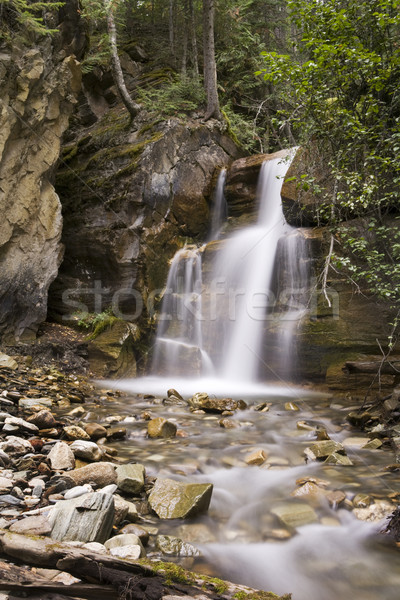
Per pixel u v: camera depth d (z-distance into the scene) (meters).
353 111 6.58
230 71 16.48
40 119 8.51
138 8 18.06
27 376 7.44
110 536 2.90
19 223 8.51
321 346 8.30
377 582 2.69
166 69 14.88
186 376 9.84
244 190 12.72
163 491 3.61
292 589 2.61
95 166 11.71
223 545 3.05
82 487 3.36
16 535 2.49
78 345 9.37
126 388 8.62
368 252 6.46
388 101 6.88
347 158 6.69
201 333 10.42
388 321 7.72
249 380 9.45
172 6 17.06
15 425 4.69
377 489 3.84
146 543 3.00
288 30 18.08
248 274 10.20
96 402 7.13
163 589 2.27
